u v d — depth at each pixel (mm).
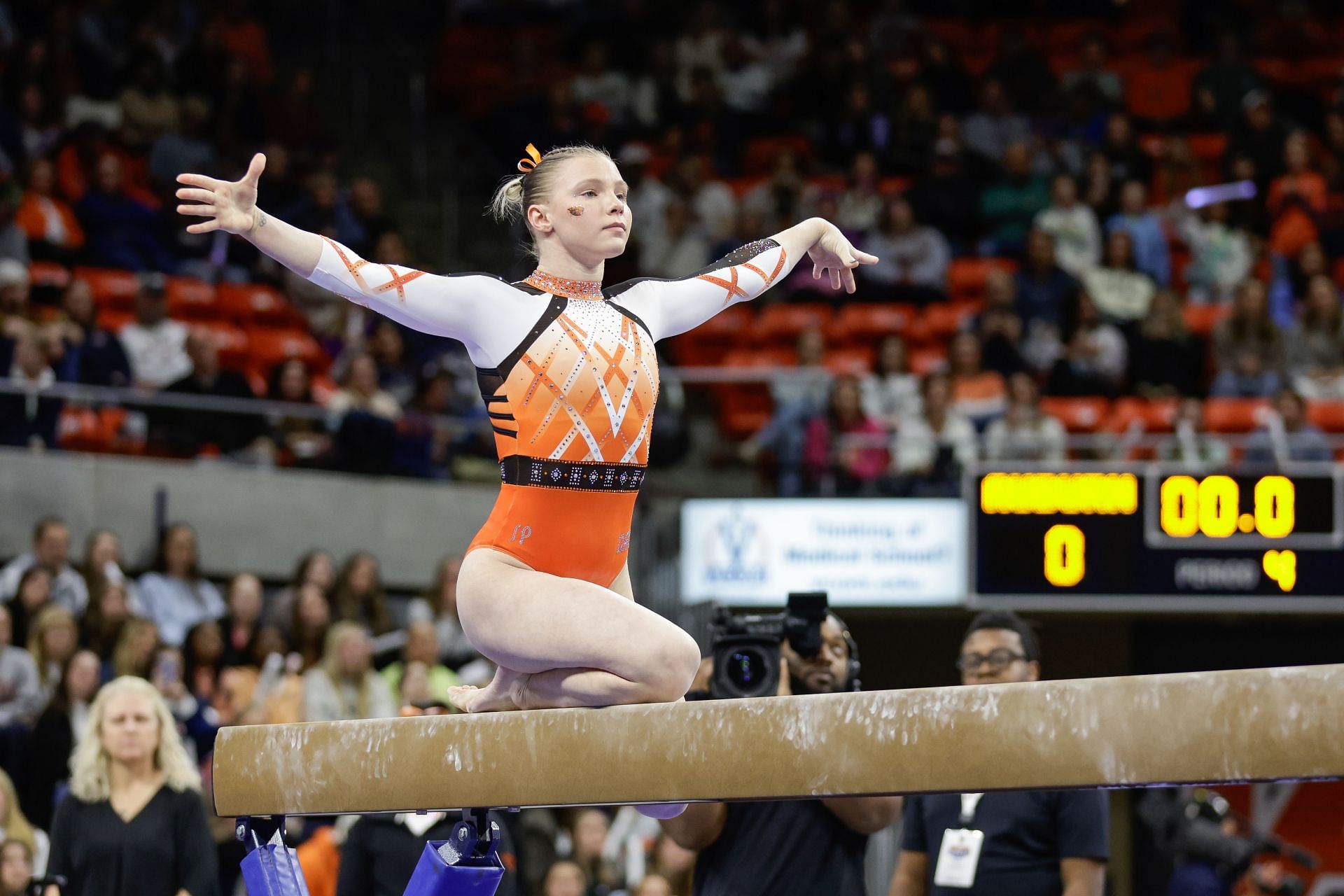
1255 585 13883
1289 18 24078
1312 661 16344
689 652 4445
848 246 5301
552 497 4555
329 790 4602
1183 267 20516
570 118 22281
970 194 20812
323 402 16797
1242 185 20906
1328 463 15117
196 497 14648
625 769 4203
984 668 6473
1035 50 22969
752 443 16422
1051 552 14195
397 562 15602
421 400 16469
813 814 6105
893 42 23297
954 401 16953
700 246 20328
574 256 4723
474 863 4961
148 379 15719
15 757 10531
